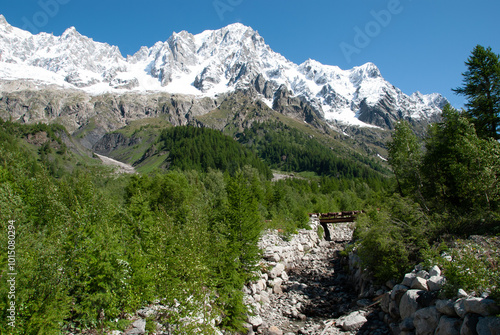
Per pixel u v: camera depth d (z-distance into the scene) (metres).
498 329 8.55
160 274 13.57
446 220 18.73
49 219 20.05
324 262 34.53
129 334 12.20
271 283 24.53
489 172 19.20
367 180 156.12
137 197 21.98
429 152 28.88
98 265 12.10
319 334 16.42
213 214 24.12
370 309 17.02
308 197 85.56
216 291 17.12
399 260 17.67
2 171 25.64
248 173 108.19
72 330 11.57
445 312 10.74
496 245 13.52
